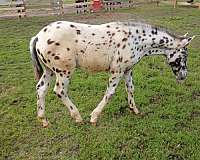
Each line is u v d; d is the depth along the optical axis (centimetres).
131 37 605
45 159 552
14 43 1239
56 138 608
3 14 1770
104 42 592
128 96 674
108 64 612
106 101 634
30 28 1509
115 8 2045
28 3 2192
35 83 860
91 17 1773
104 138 595
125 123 644
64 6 1934
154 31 624
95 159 541
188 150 557
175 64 662
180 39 639
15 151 576
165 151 557
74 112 638
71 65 597
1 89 833
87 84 830
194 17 1698
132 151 557
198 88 809
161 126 626
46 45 580
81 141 590
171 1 2156
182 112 685
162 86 808
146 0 2258
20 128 640
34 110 705
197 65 986
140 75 888
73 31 584
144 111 694
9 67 992
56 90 621
